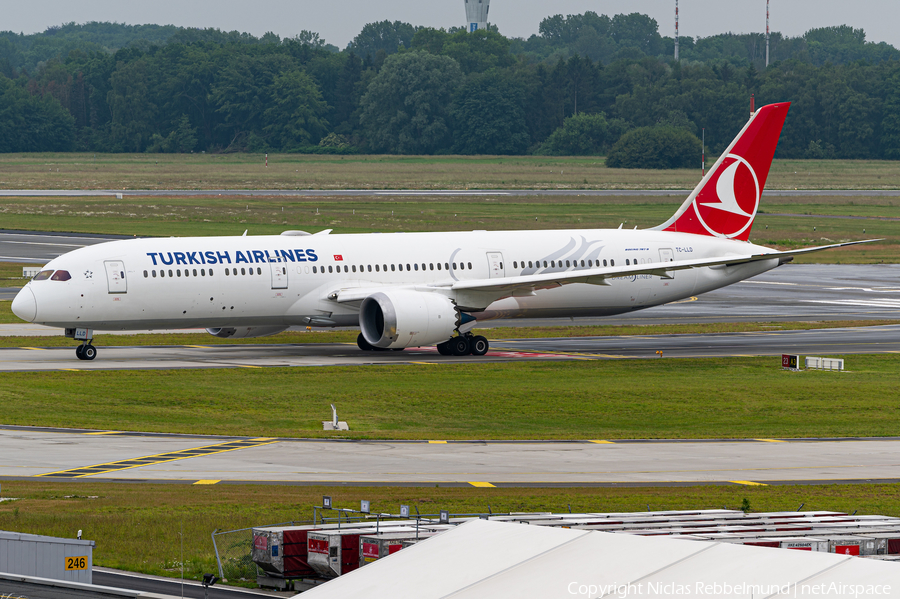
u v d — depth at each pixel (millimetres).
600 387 195750
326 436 152375
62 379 192000
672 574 52906
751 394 190750
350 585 55875
